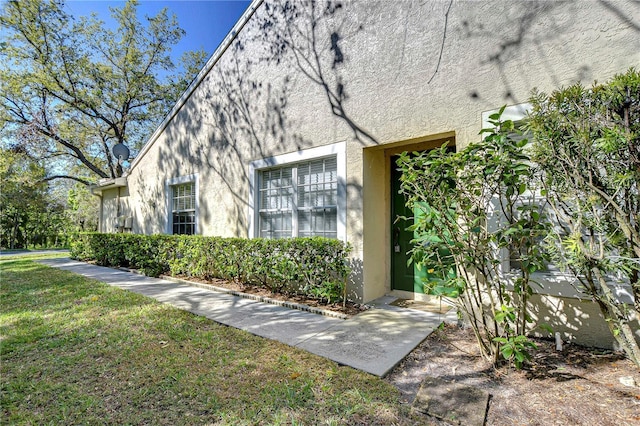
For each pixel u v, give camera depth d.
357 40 5.09
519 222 2.73
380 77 4.81
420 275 5.09
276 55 6.34
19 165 17.09
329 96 5.43
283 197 6.29
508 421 2.06
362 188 4.95
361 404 2.28
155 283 6.89
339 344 3.32
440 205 2.92
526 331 3.18
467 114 4.01
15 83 15.61
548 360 2.89
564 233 2.95
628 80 2.32
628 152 2.39
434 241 3.04
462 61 4.07
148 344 3.36
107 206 12.72
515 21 3.70
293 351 3.16
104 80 17.77
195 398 2.38
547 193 2.77
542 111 2.75
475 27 3.98
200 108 8.27
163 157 9.56
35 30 15.42
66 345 3.35
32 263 10.80
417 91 4.44
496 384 2.51
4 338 3.54
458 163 2.84
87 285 6.49
